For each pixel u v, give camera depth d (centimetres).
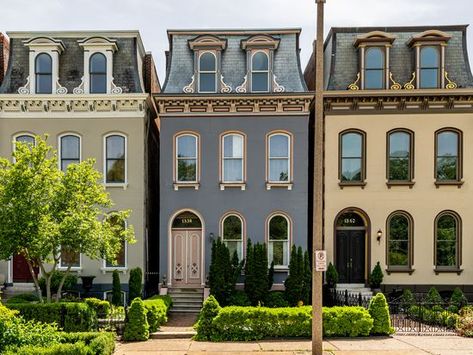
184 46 2262
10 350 1047
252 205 2175
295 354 1284
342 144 2197
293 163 2177
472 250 2147
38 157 1530
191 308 2038
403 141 2195
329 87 2209
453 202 2159
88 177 1581
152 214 2397
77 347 1062
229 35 2273
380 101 2172
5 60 2294
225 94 2156
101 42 2173
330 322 1502
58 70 2191
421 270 2145
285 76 2219
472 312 1652
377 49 2216
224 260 1956
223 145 2200
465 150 2169
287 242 2173
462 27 2262
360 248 2184
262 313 1490
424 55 2206
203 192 2184
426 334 1548
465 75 2212
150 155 2348
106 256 1590
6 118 2169
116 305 1847
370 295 2050
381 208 2164
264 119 2191
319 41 1286
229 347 1375
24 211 1444
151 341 1474
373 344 1405
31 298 1820
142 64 2352
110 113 2175
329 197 2170
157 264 2430
